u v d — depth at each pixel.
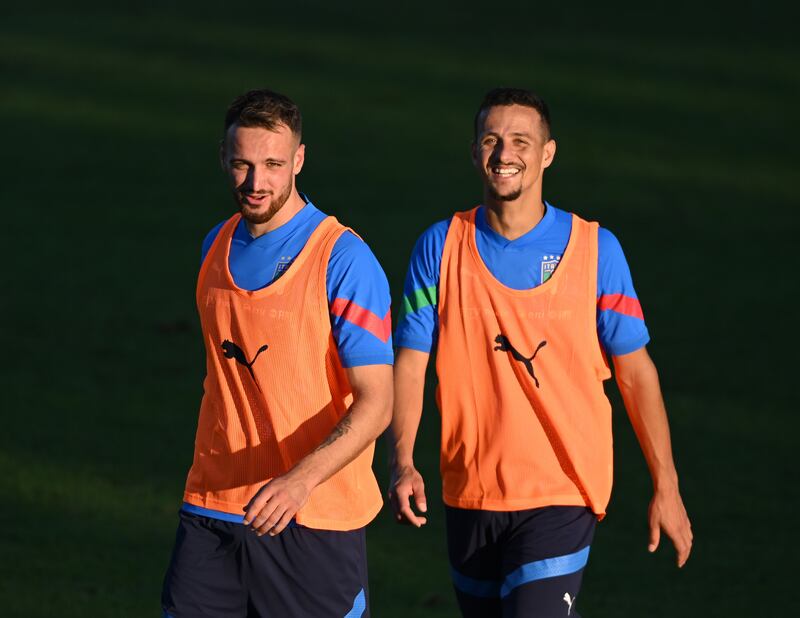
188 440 27.03
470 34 73.06
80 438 26.84
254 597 13.55
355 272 13.12
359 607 13.70
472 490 14.78
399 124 57.38
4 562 20.67
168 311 35.84
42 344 32.94
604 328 14.74
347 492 13.40
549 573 14.38
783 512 23.67
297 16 76.31
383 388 12.99
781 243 43.47
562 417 14.59
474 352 14.77
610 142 55.69
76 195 47.34
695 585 20.56
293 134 13.08
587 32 74.19
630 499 24.31
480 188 49.09
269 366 13.27
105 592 19.75
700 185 50.25
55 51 67.81
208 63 66.56
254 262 13.37
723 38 73.31
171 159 52.34
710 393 30.16
